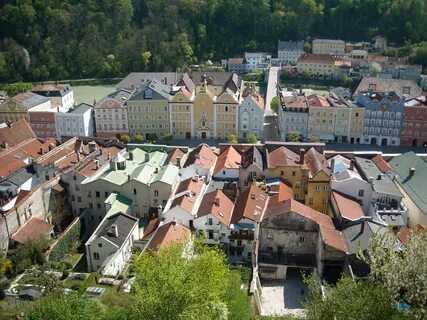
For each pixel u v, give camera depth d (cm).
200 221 9831
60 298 6156
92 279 8281
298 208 9512
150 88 18238
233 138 17088
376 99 17538
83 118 17675
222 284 6144
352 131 17775
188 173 11925
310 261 9306
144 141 18300
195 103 18062
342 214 9662
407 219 10744
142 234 10419
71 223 11106
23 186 11106
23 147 13825
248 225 9719
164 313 5412
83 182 11381
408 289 4706
